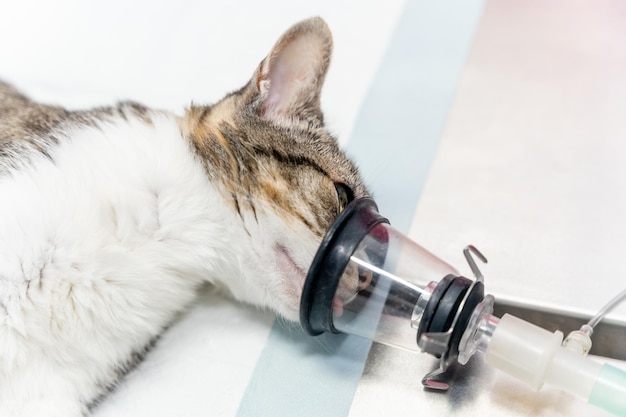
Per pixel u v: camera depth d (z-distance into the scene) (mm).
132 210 468
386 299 444
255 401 451
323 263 426
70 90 540
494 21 638
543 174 545
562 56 618
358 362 464
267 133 475
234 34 575
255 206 462
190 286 491
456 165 549
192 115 496
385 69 589
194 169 474
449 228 518
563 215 524
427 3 636
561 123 575
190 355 471
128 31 573
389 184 537
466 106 581
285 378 459
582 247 509
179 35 573
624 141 564
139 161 474
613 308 478
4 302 442
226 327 482
